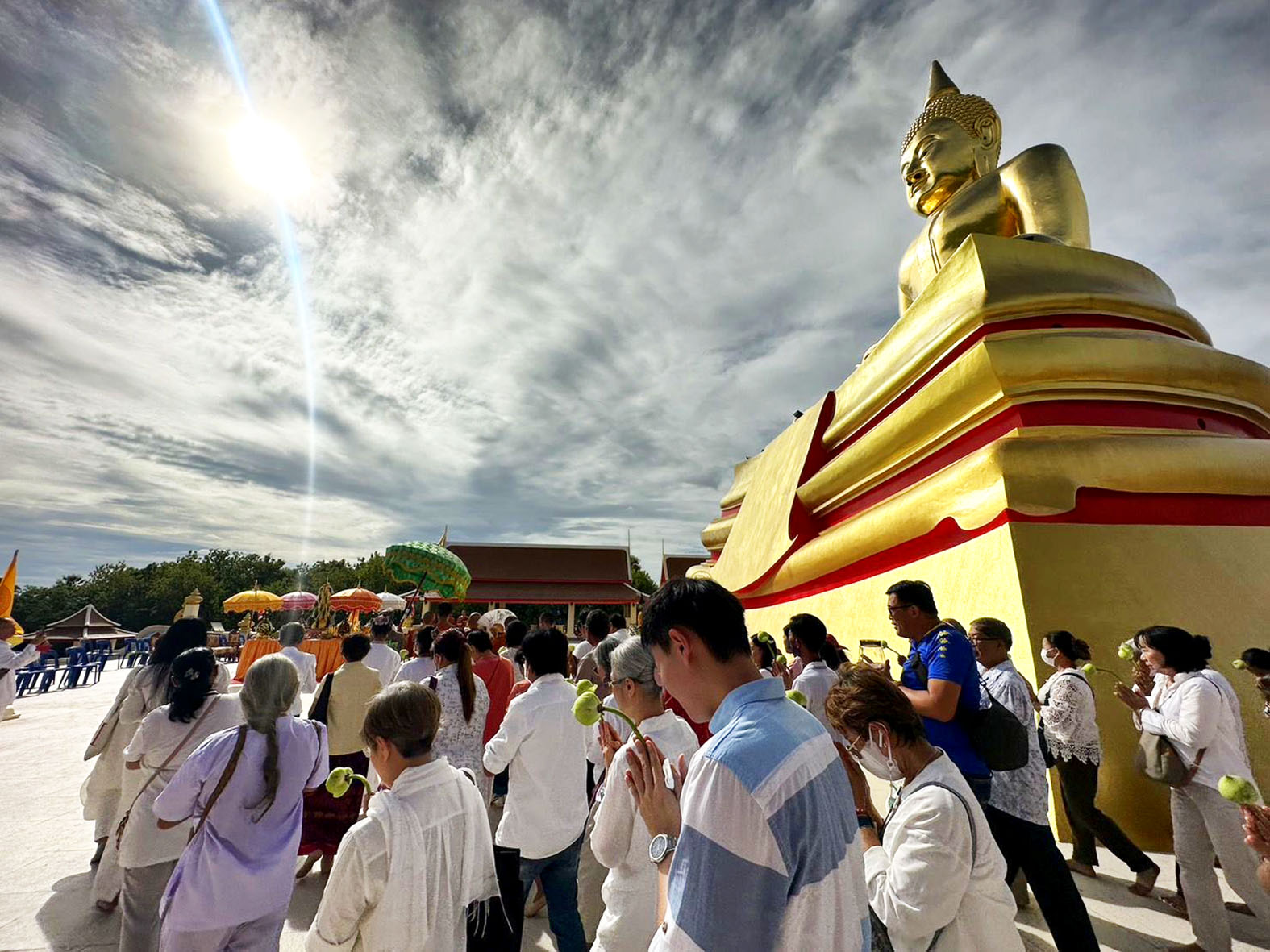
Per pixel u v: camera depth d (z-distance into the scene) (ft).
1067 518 20.26
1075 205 30.58
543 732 11.82
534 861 11.30
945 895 6.61
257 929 9.11
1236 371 24.32
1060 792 17.22
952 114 38.09
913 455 28.66
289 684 10.18
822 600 33.37
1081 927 10.55
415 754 8.51
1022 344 23.52
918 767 7.50
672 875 4.71
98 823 16.17
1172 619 18.65
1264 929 13.06
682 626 5.61
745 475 57.47
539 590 123.34
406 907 7.62
